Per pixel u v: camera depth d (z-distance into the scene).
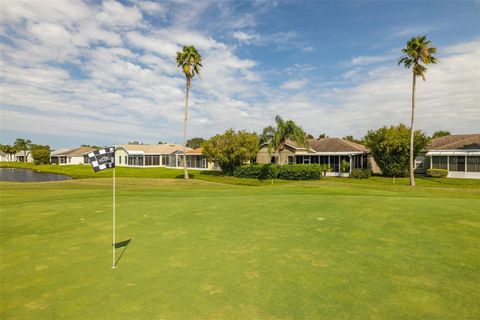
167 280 6.20
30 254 7.89
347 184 30.98
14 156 130.62
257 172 39.12
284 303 5.24
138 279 6.27
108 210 13.91
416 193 22.47
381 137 38.59
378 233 9.64
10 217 12.51
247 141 40.62
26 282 6.19
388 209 13.56
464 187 29.33
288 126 37.53
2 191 24.02
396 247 8.27
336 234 9.55
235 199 17.16
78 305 5.23
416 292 5.64
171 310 5.03
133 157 74.06
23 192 22.97
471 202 15.74
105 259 7.46
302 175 36.66
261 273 6.53
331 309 5.04
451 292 5.65
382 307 5.10
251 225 10.79
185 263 7.14
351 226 10.55
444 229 10.11
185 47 40.09
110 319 4.79
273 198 17.44
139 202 16.30
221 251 7.99
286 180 36.53
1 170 74.88
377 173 44.00
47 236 9.58
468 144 38.19
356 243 8.62
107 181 37.38
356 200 16.30
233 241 8.87
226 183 35.25
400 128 38.84
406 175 39.06
